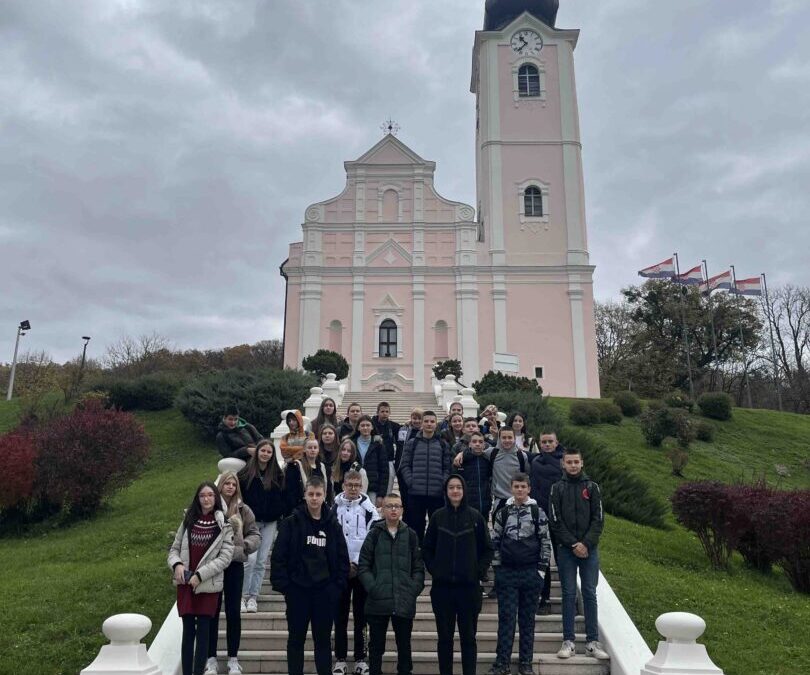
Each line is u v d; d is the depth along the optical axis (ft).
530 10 139.74
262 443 29.35
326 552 22.72
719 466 81.20
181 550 23.57
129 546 44.06
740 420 102.01
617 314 218.59
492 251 123.03
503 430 31.12
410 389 118.83
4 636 28.09
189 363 242.17
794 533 40.22
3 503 54.80
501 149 127.85
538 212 125.39
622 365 188.24
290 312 123.13
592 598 26.05
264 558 29.25
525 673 24.53
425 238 124.67
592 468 58.85
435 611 23.36
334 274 123.44
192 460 78.07
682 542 49.01
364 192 126.41
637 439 88.22
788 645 29.43
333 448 32.81
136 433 59.98
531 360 118.93
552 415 73.82
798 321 198.49
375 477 33.14
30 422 82.53
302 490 29.27
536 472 30.45
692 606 33.14
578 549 25.76
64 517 56.34
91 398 94.12
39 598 32.32
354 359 119.96
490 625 28.68
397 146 128.06
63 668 25.90
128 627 21.67
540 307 120.98
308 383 87.40
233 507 25.08
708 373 196.54
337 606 23.72
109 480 57.77
